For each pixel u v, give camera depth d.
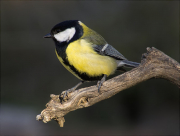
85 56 5.79
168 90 12.65
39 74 15.23
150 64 5.19
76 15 15.79
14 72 15.44
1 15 16.09
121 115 13.21
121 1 14.87
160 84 12.73
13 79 15.28
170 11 13.12
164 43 12.74
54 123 13.10
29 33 15.93
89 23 14.76
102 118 13.28
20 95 14.73
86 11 15.66
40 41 15.75
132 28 13.70
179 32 12.56
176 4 13.10
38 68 15.39
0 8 16.28
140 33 13.39
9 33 15.84
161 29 13.02
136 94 13.10
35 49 15.71
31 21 16.16
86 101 5.54
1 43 15.55
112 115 13.26
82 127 12.74
